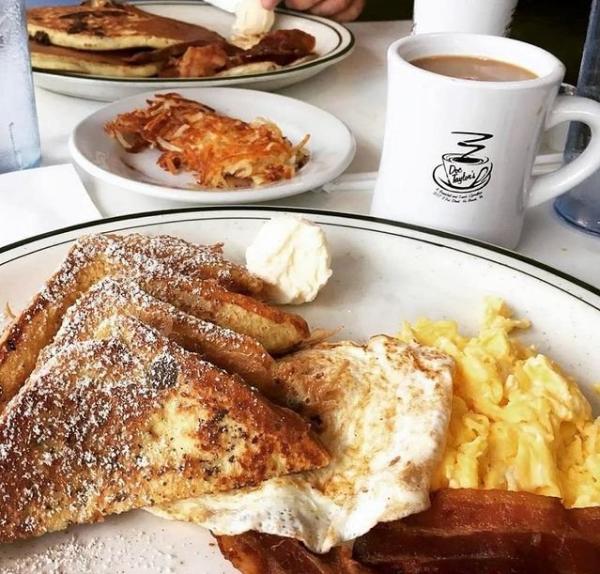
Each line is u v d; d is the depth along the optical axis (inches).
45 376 11.3
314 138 21.3
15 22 18.5
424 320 14.3
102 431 11.1
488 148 15.2
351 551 10.8
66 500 10.8
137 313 12.6
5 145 19.1
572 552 10.6
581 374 13.5
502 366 13.1
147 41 26.0
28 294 14.4
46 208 17.3
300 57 27.3
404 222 16.5
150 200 18.5
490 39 16.3
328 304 15.0
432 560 10.6
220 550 10.7
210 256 14.8
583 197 17.8
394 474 11.1
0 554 10.5
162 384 11.4
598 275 16.5
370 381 12.6
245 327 13.5
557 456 12.1
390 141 16.2
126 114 21.1
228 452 11.2
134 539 10.8
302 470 11.4
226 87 24.0
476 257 15.6
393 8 41.8
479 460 11.8
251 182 19.5
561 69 15.1
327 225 16.4
